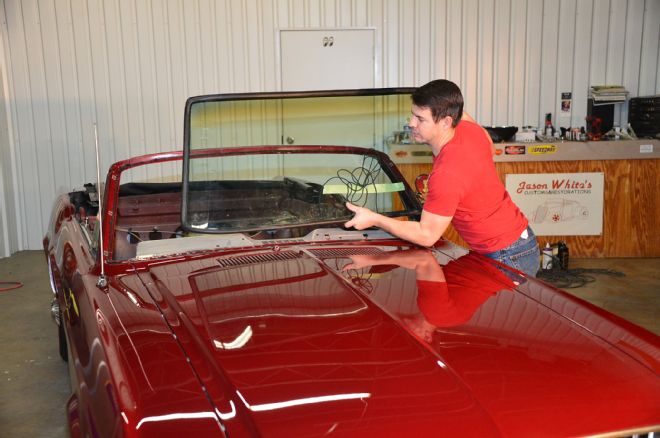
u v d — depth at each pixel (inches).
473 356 54.3
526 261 94.8
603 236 218.4
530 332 59.7
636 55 251.9
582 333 59.9
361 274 76.2
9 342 146.4
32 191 250.8
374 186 100.5
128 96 248.2
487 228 91.8
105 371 55.6
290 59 251.1
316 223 96.3
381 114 97.3
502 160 212.2
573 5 249.1
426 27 250.1
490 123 255.4
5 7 238.7
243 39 248.7
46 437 101.8
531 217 216.5
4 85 242.2
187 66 248.4
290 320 61.2
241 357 54.1
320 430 43.9
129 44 245.3
